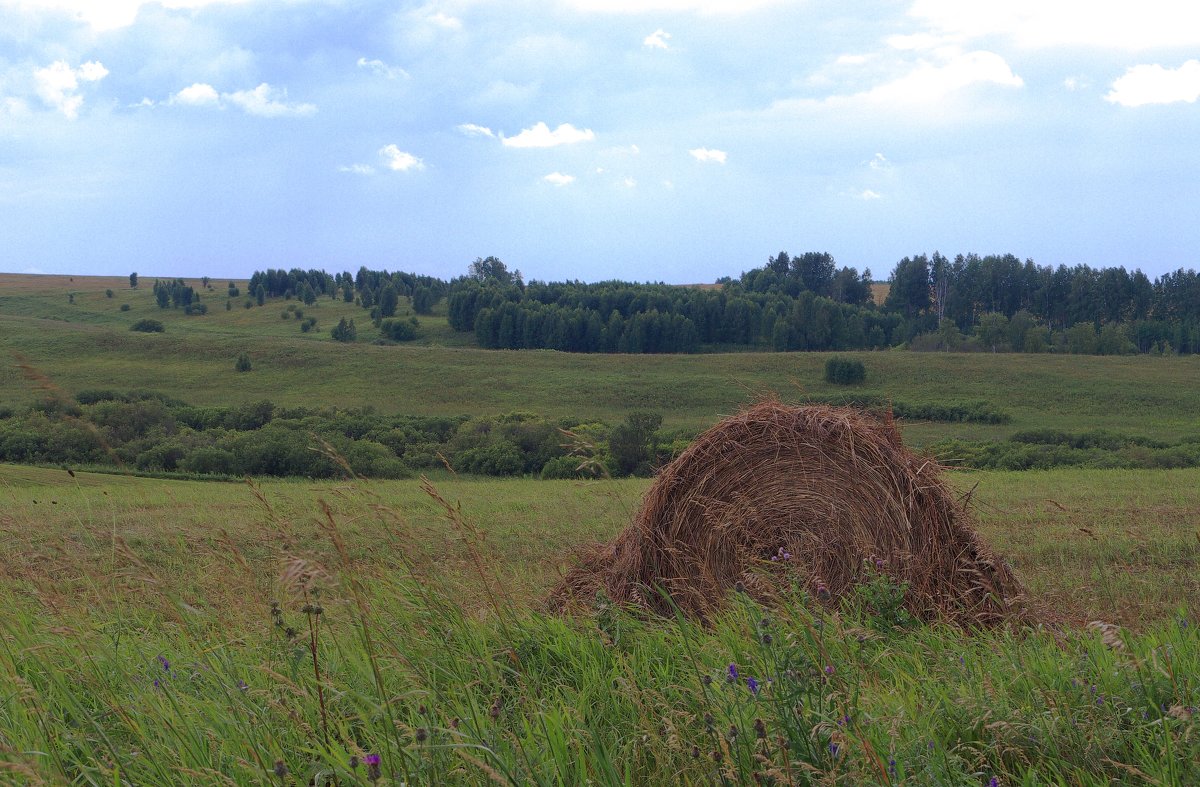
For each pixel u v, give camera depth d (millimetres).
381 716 3016
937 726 3215
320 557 3307
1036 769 2908
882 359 91062
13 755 2402
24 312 179500
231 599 4383
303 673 3594
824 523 5867
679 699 3432
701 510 6105
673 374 88250
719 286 196250
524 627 4375
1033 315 141250
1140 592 7047
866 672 3666
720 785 2598
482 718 3111
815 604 4309
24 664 3982
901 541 5645
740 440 6121
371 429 51406
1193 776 2686
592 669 3889
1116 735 3025
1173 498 17031
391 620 4164
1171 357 91688
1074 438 42156
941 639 4754
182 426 43250
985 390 75500
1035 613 5332
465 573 4590
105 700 3332
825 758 2588
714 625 4828
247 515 16172
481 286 157250
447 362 96438
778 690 2828
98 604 4586
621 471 33125
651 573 6180
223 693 3412
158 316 180000
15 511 16203
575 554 6652
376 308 159000
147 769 2869
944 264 150000
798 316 122688
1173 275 135375
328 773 2600
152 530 13492
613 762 2898
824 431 5922
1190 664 3727
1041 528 12422
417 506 14867
